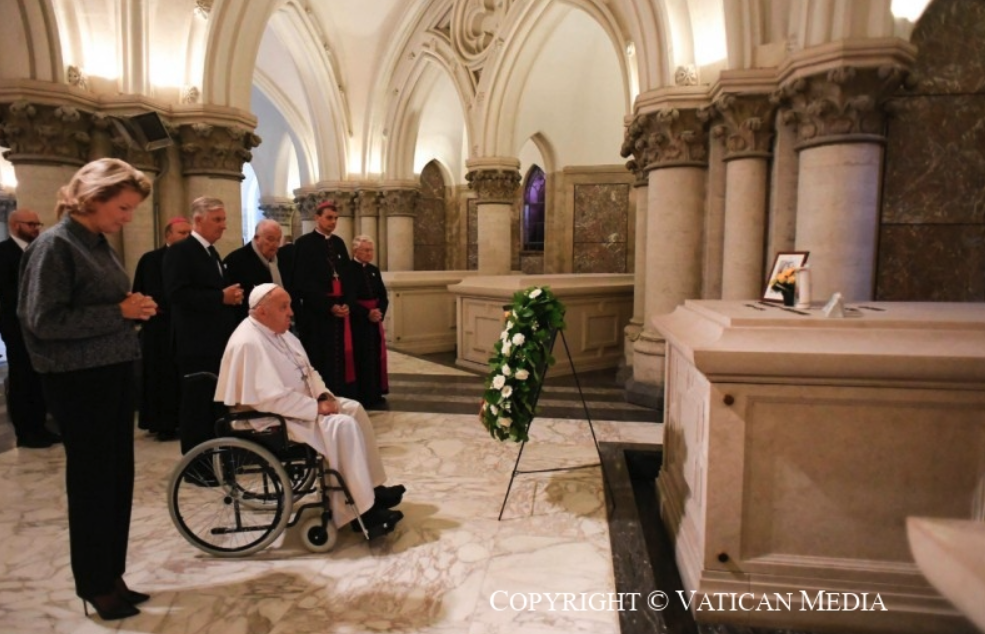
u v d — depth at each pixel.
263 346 2.77
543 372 3.34
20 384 4.18
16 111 4.90
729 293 4.88
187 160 5.71
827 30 3.94
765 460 2.20
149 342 4.36
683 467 2.83
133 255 5.55
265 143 16.44
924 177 4.20
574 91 11.35
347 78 11.67
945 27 4.12
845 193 3.99
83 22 5.27
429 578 2.58
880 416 2.12
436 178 14.27
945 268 4.23
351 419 2.77
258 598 2.43
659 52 5.18
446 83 12.05
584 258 12.45
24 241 4.25
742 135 4.66
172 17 5.50
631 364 6.37
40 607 2.36
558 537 2.95
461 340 7.42
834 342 2.08
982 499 2.06
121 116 5.23
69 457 2.17
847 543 2.18
